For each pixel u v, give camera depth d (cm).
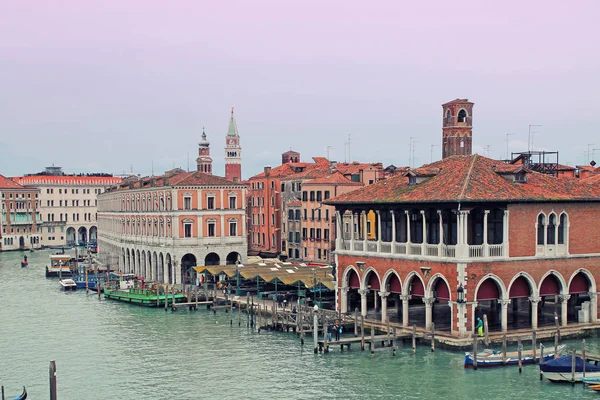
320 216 10350
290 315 6762
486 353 5238
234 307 8169
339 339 5884
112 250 13162
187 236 9819
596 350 5456
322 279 7644
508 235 5650
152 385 5100
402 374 5078
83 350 6194
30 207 19162
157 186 10300
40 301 9069
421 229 6116
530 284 5781
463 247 5506
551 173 7625
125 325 7281
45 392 4997
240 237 10100
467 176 5816
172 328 7081
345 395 4719
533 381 4866
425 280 5797
